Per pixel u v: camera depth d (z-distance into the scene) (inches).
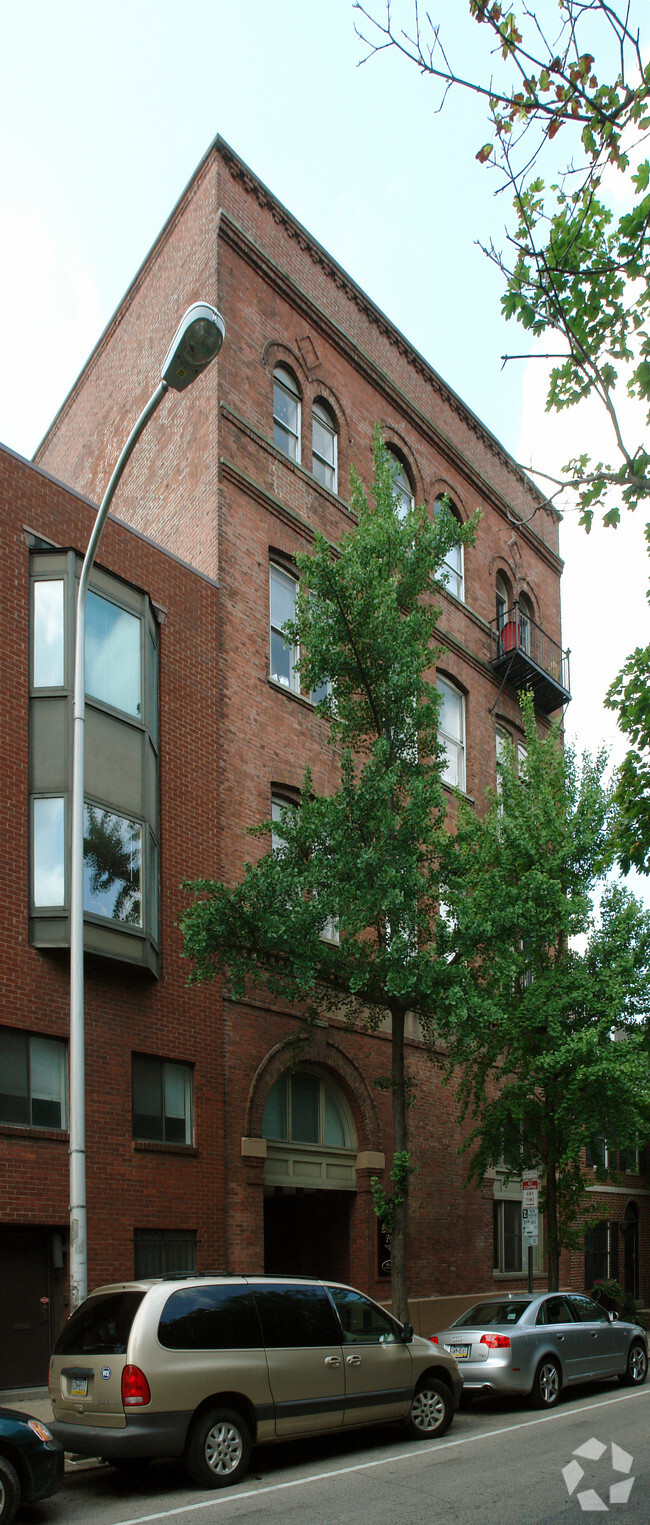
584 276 341.4
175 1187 595.8
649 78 299.4
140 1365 360.8
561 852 756.0
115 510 867.4
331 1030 735.7
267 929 539.8
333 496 848.3
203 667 695.7
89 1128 553.6
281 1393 396.8
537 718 1149.7
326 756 783.7
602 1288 1072.2
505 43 294.5
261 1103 663.1
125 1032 585.0
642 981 736.3
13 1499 317.4
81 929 445.7
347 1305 437.7
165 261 867.4
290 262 860.6
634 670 467.2
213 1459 372.2
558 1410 529.0
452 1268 826.8
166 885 636.1
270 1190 726.5
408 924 564.7
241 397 779.4
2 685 558.9
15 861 544.7
